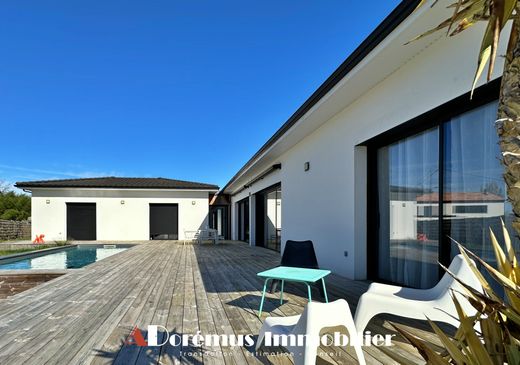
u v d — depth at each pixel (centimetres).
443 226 407
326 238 704
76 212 1791
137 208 1822
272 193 1251
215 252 1159
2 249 1505
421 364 254
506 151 129
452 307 273
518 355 134
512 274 155
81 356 278
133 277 654
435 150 429
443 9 320
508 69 133
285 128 811
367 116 547
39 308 425
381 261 557
